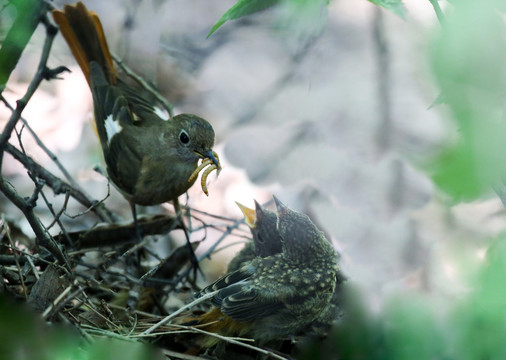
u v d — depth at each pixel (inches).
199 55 587.2
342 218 382.6
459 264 95.3
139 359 119.1
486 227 137.0
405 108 308.7
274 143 500.4
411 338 93.3
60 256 268.8
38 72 240.2
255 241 333.7
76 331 212.7
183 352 280.1
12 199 239.5
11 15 159.9
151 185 356.2
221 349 280.4
